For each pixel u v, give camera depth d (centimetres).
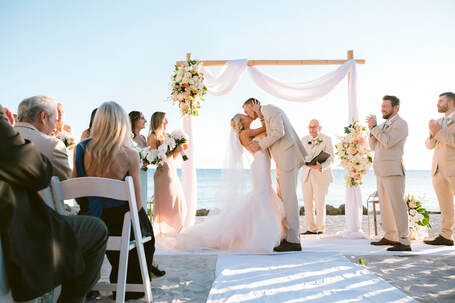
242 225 455
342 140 580
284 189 462
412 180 5450
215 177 5062
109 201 256
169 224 540
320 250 450
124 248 231
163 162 536
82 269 159
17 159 134
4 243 131
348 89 614
